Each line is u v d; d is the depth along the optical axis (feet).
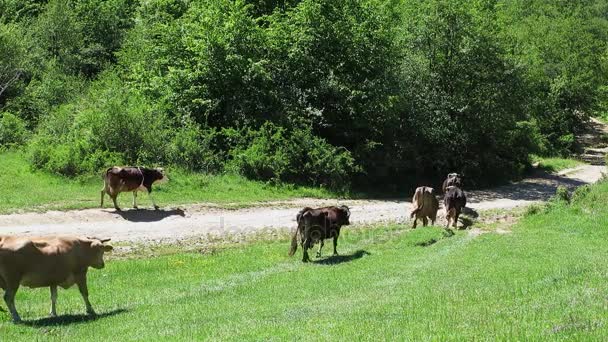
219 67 126.41
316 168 122.52
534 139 184.85
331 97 134.92
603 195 94.53
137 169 88.53
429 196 86.17
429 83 150.00
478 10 157.99
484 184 152.35
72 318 42.22
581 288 40.75
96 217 83.41
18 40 146.72
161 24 138.82
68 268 42.52
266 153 119.75
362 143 137.90
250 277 57.62
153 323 39.06
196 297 49.06
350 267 60.08
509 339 27.53
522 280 47.26
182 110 124.36
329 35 135.64
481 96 151.84
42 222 78.18
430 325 32.19
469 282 48.11
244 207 99.55
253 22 131.34
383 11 145.59
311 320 36.37
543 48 247.50
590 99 239.91
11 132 117.39
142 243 73.82
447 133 145.89
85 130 109.60
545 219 90.89
